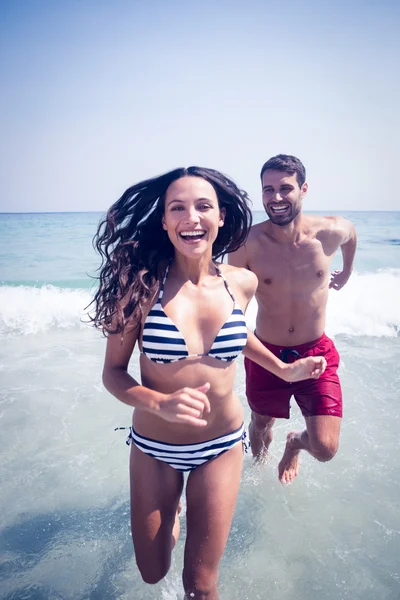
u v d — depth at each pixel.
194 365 2.29
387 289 9.11
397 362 6.11
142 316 2.35
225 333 2.34
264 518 3.33
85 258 17.09
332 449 3.35
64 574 2.88
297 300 3.68
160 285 2.41
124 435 4.38
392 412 4.73
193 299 2.38
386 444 4.17
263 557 2.98
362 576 2.82
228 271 2.60
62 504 3.48
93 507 3.46
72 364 6.13
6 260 16.58
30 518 3.34
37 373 5.80
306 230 3.69
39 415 4.72
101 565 2.95
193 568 2.25
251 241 3.69
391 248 18.44
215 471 2.40
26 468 3.87
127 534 3.22
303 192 3.59
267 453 4.05
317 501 3.49
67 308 8.38
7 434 4.36
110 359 2.41
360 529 3.20
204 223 2.34
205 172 2.48
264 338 3.81
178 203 2.33
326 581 2.79
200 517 2.33
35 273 13.87
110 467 3.91
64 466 3.91
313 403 3.54
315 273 3.67
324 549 3.03
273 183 3.46
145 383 2.41
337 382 3.63
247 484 3.75
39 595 2.72
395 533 3.15
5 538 3.16
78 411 4.82
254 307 8.68
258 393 3.79
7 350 6.71
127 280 2.34
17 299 8.60
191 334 2.32
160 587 2.74
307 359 2.82
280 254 3.67
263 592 2.71
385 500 3.48
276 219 3.53
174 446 2.39
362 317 7.78
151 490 2.40
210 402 2.35
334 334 7.29
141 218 2.58
